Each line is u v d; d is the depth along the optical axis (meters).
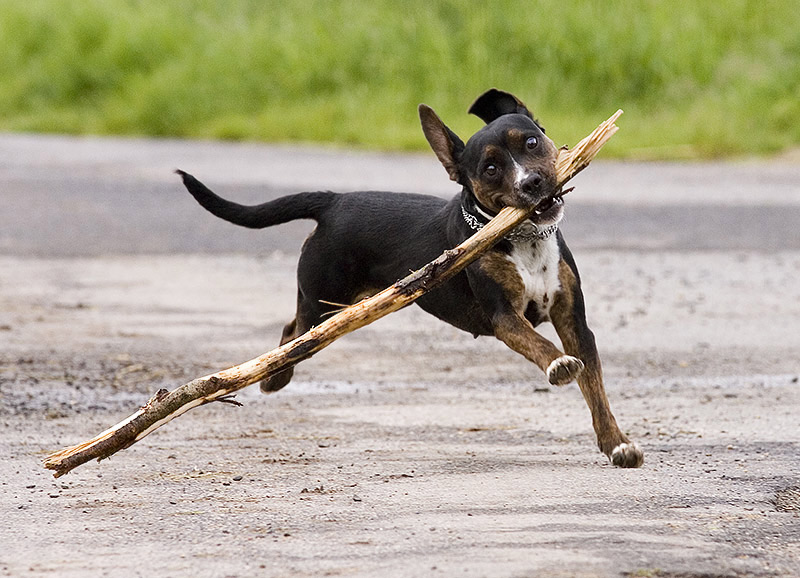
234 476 8.16
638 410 10.02
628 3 34.69
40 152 31.45
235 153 30.39
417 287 8.01
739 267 16.48
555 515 7.19
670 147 28.61
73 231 19.89
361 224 9.99
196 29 41.34
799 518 7.15
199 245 18.66
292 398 10.58
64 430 9.55
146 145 33.22
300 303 10.41
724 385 10.84
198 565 6.40
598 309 14.20
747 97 30.28
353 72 36.06
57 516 7.32
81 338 12.92
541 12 34.41
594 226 19.59
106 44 41.47
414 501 7.53
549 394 10.70
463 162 9.20
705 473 8.12
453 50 34.75
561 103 32.38
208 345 12.62
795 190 22.84
